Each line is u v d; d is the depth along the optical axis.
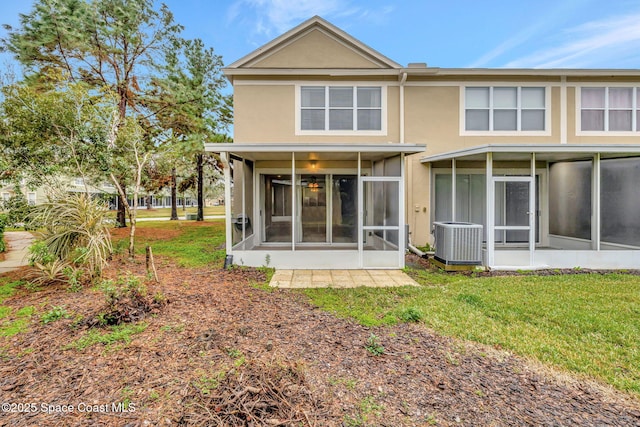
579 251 6.68
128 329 3.34
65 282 5.07
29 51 9.12
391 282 5.66
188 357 2.82
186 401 2.21
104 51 10.26
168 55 11.27
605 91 8.80
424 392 2.36
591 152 6.49
